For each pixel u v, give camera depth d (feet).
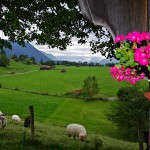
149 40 15.83
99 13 22.00
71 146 53.83
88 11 22.45
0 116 78.69
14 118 125.70
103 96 261.65
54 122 175.63
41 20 42.14
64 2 41.19
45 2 40.70
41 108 212.84
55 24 41.11
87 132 112.88
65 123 174.50
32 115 54.80
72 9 39.70
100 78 414.00
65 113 201.46
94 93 263.08
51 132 88.33
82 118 188.75
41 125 112.98
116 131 155.63
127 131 143.43
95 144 57.57
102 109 215.51
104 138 96.37
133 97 134.92
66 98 255.70
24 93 268.41
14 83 409.08
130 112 131.54
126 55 15.72
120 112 138.10
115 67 16.15
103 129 160.45
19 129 80.94
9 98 238.07
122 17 20.95
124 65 15.80
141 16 20.18
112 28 21.48
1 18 38.65
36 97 252.42
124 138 143.84
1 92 267.18
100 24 21.99
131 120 131.23
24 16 41.98
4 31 40.32
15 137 57.41
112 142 84.38
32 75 538.47
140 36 15.92
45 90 344.49
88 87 264.93
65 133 94.02
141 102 130.62
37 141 53.47
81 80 433.89
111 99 250.37
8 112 195.83
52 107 218.18
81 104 232.73
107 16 21.70
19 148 46.26
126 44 16.16
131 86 142.20
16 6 42.06
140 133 48.21
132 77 16.02
